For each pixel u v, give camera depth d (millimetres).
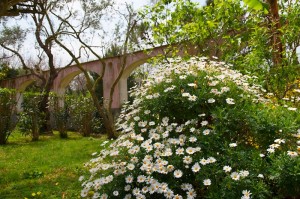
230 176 2154
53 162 6207
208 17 5930
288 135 2449
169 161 2461
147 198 2467
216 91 2645
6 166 5902
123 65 11539
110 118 11203
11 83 22391
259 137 2539
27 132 10398
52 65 14938
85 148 8109
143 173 2527
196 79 2830
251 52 4848
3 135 9406
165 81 2893
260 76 4207
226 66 3396
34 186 4453
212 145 2449
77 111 12195
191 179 2438
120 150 2740
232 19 5664
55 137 11508
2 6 6438
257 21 5434
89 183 2629
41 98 11539
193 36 6012
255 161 2250
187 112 2771
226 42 5727
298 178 2109
